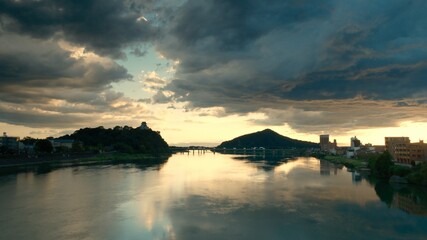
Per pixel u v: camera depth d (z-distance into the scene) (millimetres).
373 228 67625
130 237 61750
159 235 62938
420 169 131500
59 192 107438
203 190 112688
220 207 85438
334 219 74000
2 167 196000
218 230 65938
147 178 148000
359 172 181250
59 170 182000
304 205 88062
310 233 64188
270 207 85625
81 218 74250
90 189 113938
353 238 61625
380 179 146500
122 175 160000
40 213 78688
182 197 99250
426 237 62344
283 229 66688
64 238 60875
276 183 132000
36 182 131125
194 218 74625
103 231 65125
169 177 153000
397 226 68938
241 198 97812
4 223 70000
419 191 112188
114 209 83188
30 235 62375
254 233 64125
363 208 85062
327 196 101688
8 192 106938
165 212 80062
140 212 80000
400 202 92688
